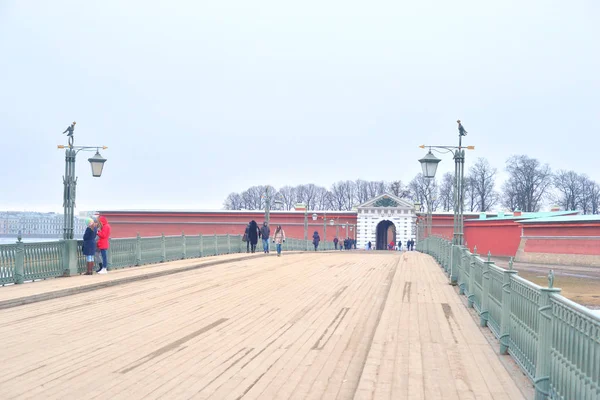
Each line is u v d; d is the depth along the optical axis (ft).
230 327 36.68
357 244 260.62
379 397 22.61
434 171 69.36
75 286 52.29
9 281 52.90
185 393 22.98
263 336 34.04
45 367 26.68
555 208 252.42
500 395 22.91
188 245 93.97
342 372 26.40
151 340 32.65
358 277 68.13
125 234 247.09
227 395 22.80
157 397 22.45
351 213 262.06
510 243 189.67
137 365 27.14
